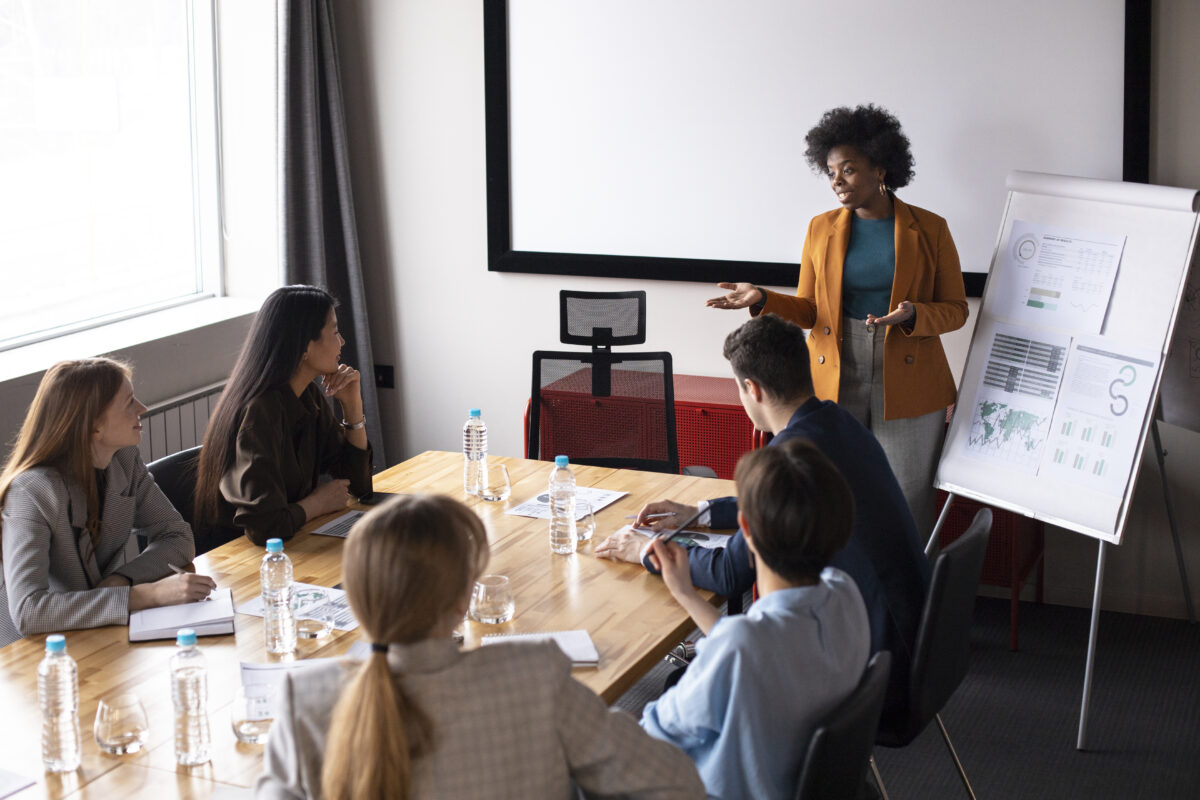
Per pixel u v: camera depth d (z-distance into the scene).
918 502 3.62
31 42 3.88
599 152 4.46
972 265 4.05
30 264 3.95
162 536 2.56
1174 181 3.77
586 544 2.63
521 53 4.48
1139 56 3.68
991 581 3.85
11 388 3.41
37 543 2.27
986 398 3.48
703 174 4.34
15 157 3.86
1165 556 3.97
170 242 4.57
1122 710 3.35
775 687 1.67
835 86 4.10
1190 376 3.51
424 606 1.30
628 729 1.43
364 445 2.99
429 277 4.87
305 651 2.11
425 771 1.29
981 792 2.94
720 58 4.23
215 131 4.61
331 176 4.70
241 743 1.79
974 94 3.93
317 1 4.49
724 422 4.10
